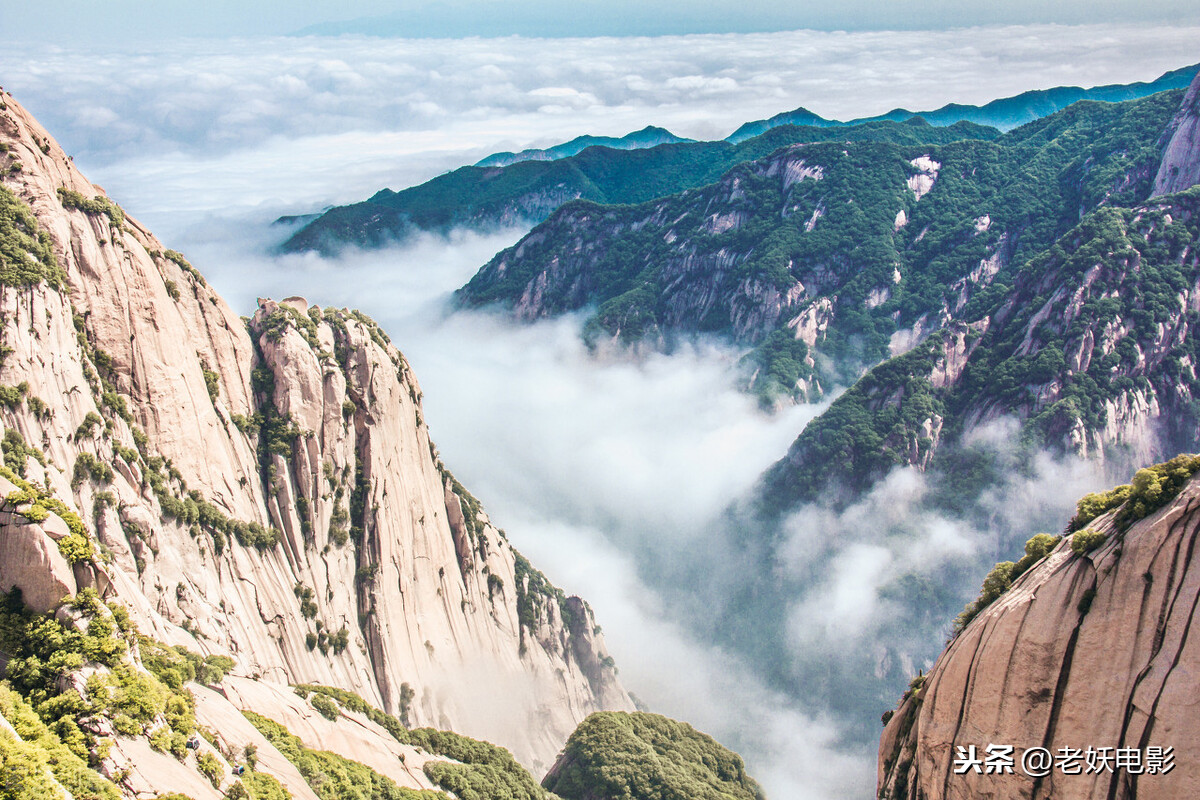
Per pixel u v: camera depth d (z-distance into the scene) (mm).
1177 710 40938
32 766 42781
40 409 76688
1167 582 42625
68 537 53906
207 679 74875
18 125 88938
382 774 85312
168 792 49719
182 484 93938
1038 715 45500
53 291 83125
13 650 51094
